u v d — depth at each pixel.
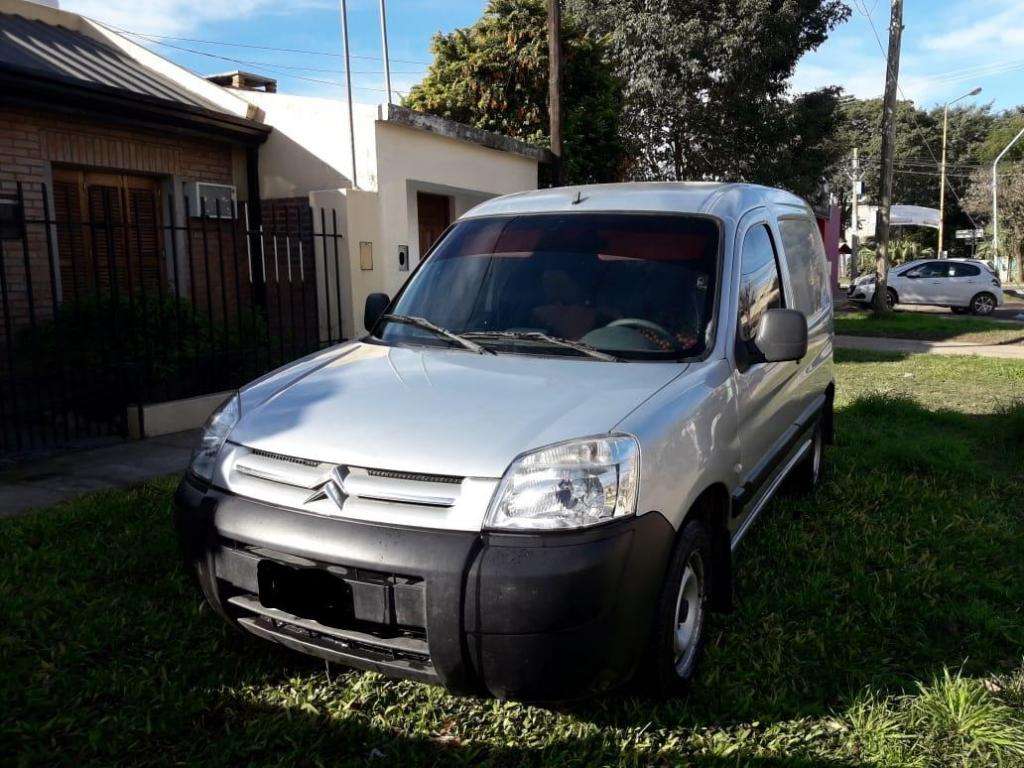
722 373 3.40
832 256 34.62
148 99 8.14
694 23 20.78
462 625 2.50
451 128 10.53
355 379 3.27
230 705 2.97
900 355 13.45
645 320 3.53
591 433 2.71
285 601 2.79
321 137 9.58
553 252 3.92
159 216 9.25
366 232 9.32
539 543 2.52
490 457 2.63
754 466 3.86
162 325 7.32
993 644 3.52
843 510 5.23
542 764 2.70
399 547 2.55
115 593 3.76
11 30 9.23
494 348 3.53
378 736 2.83
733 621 3.69
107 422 7.07
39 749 2.67
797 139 23.09
